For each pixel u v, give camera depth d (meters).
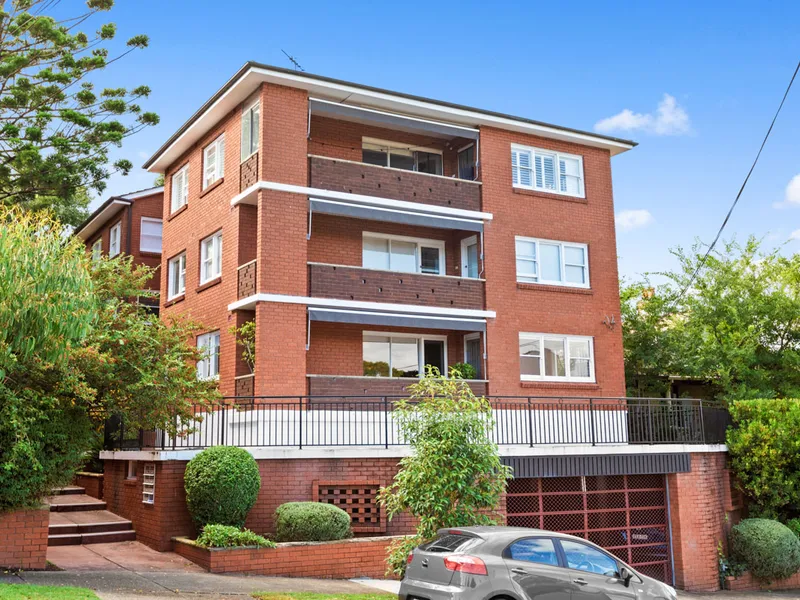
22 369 12.20
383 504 14.07
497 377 22.41
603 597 10.71
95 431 14.80
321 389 20.00
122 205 29.80
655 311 27.52
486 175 23.47
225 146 22.83
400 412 13.55
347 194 21.14
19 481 12.41
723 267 27.00
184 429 17.12
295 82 20.81
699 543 19.45
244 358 20.50
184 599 11.55
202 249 23.94
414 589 10.45
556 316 23.77
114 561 14.43
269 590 12.58
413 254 24.02
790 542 19.59
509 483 18.00
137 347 14.18
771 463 20.30
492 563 10.16
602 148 25.66
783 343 26.72
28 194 24.97
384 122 22.03
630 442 20.23
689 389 28.95
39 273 11.12
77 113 22.94
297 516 14.93
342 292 20.73
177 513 15.66
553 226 24.27
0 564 12.62
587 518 18.75
